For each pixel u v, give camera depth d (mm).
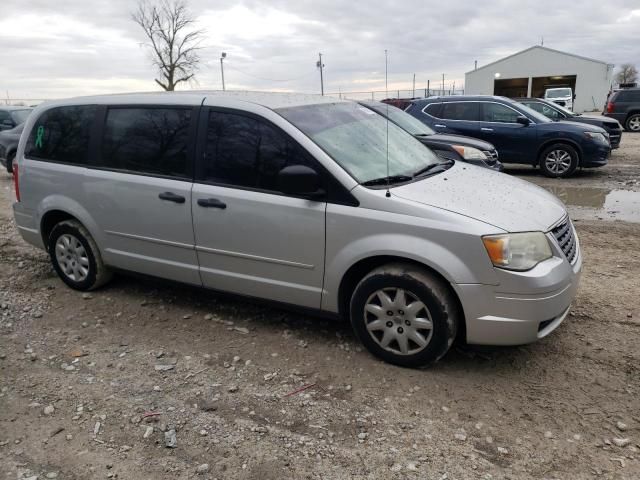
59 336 4281
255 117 3920
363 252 3520
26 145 5195
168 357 3906
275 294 3986
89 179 4672
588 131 11055
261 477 2699
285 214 3752
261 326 4336
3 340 4223
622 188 10078
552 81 45750
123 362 3850
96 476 2738
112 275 5098
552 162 11352
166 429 3084
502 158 11734
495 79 47688
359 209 3537
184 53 42531
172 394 3436
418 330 3518
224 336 4191
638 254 5871
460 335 3568
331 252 3650
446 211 3383
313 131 3865
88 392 3480
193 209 4113
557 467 2729
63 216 5094
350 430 3041
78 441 3008
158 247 4418
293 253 3791
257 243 3908
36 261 6113
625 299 4625
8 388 3551
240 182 3959
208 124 4105
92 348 4074
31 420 3207
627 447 2855
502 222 3352
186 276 4367
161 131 4324
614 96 22484
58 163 4922
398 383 3477
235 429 3068
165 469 2771
